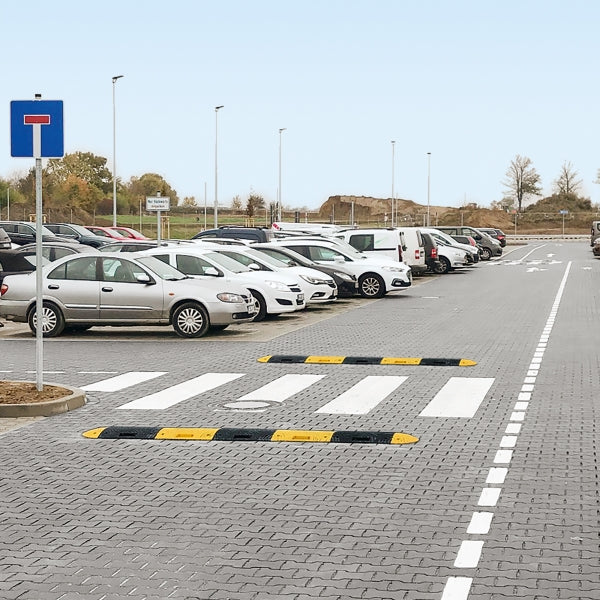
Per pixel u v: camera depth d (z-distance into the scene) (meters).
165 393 14.33
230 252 28.22
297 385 14.99
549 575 6.69
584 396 13.91
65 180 119.06
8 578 6.71
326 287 28.64
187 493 8.84
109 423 12.14
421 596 6.33
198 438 11.19
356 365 17.17
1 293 22.19
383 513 8.17
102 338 21.70
